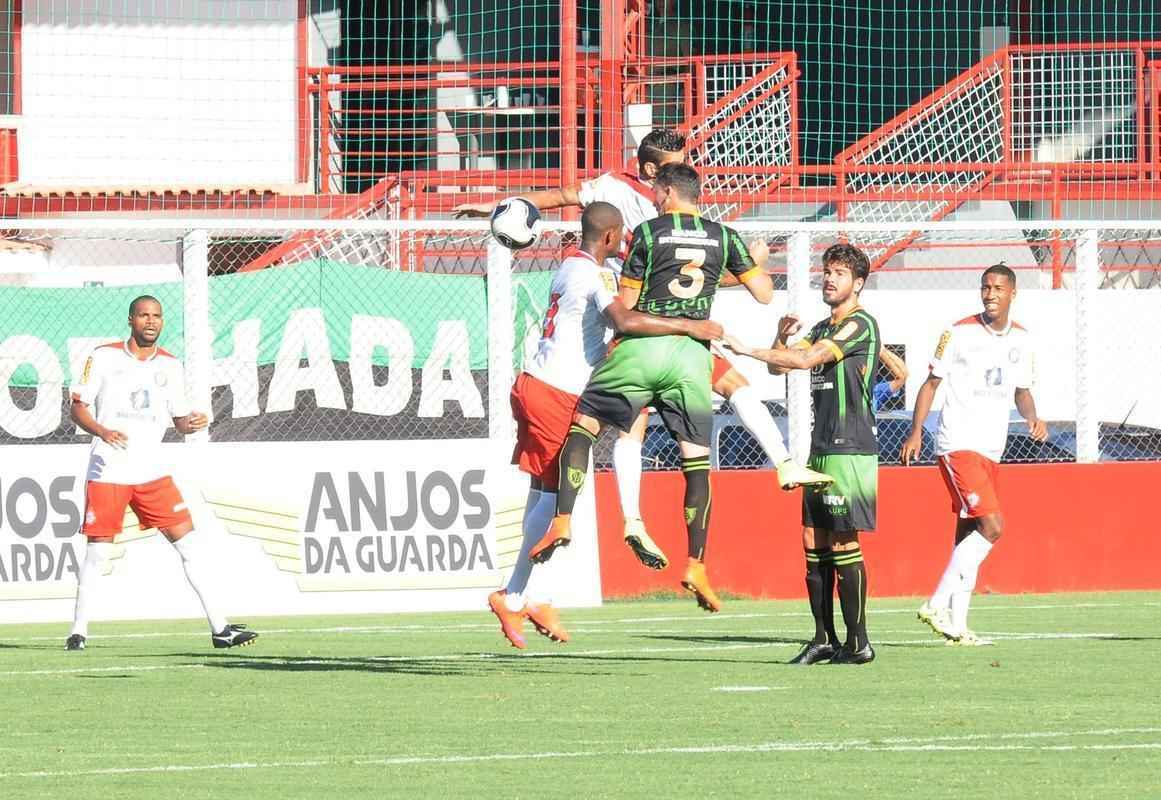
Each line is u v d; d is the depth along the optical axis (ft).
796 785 74.90
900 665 121.80
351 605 179.42
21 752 85.81
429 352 191.52
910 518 195.72
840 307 119.65
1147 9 318.04
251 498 178.60
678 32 313.53
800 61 315.37
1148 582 199.82
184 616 175.73
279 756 83.76
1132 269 253.44
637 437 112.57
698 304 110.73
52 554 174.09
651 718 95.76
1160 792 73.00
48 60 303.48
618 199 124.77
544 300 191.21
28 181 302.04
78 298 184.03
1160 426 210.59
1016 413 213.87
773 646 139.33
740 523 192.95
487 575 182.60
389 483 181.68
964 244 262.06
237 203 293.43
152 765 81.51
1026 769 78.74
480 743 87.35
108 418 139.03
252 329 188.03
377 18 313.32
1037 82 290.56
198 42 304.71
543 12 307.58
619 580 190.29
